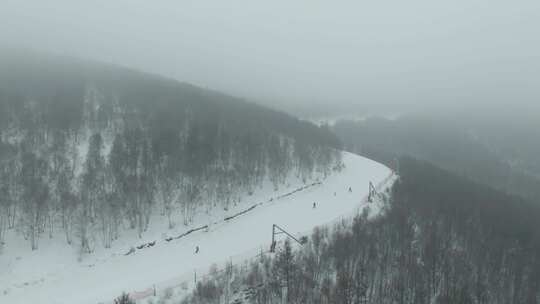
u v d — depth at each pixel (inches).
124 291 3248.0
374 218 4687.5
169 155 4926.2
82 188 4089.6
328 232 4271.7
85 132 5265.8
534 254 5019.7
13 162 4168.3
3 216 3747.5
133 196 4128.9
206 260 3727.9
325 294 3321.9
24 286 3383.4
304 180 5743.1
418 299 3688.5
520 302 4168.3
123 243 3964.1
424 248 4362.7
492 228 5344.5
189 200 4397.1
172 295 3221.0
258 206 4911.4
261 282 3383.4
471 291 4018.2
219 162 5182.1
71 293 3307.1
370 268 3786.9
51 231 3850.9
